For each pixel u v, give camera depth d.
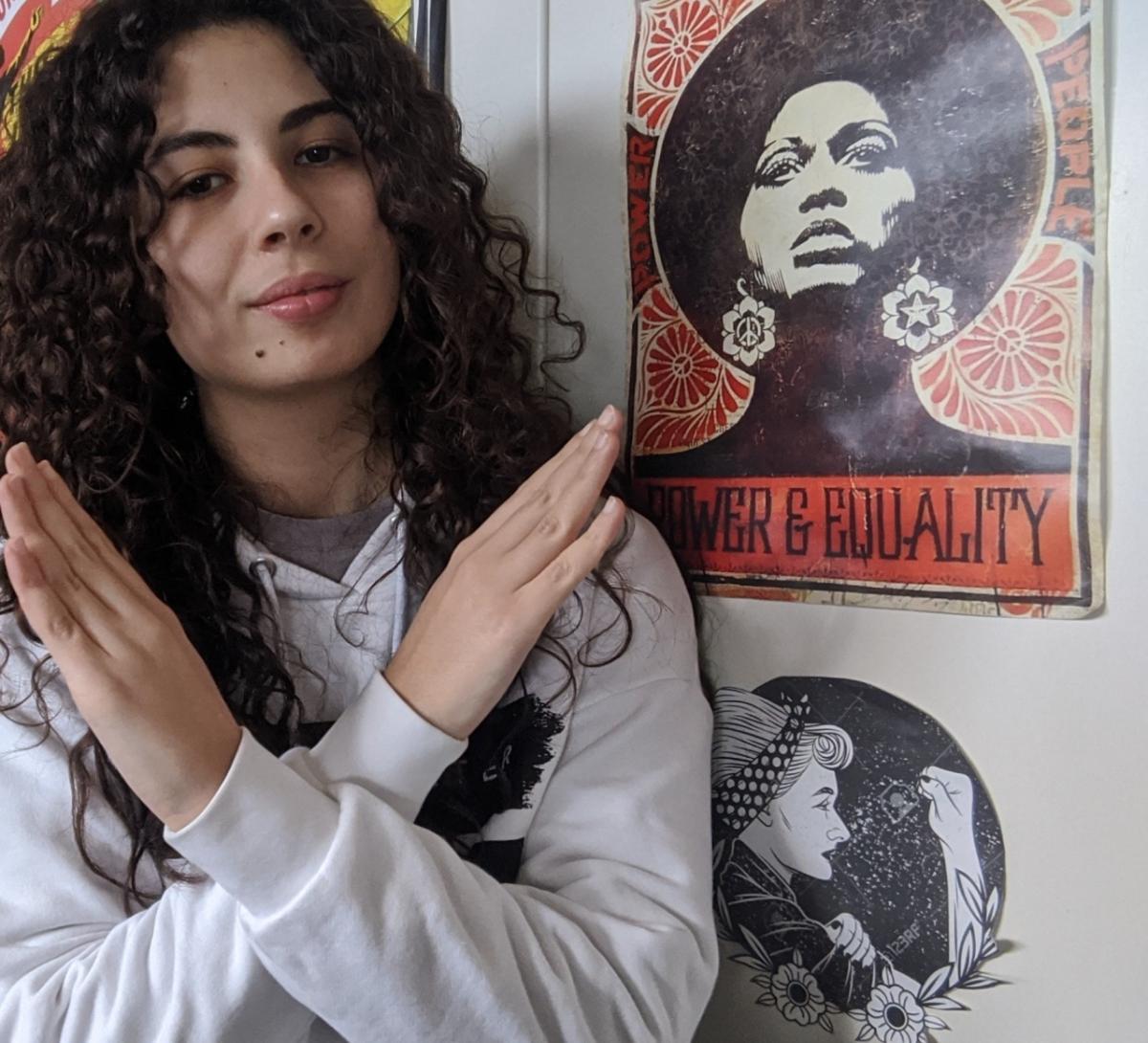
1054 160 0.57
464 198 0.77
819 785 0.70
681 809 0.67
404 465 0.75
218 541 0.72
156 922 0.57
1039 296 0.58
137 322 0.69
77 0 1.09
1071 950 0.59
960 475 0.62
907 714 0.65
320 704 0.71
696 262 0.74
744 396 0.72
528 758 0.67
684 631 0.72
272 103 0.64
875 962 0.68
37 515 0.52
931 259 0.62
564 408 0.82
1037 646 0.60
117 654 0.51
